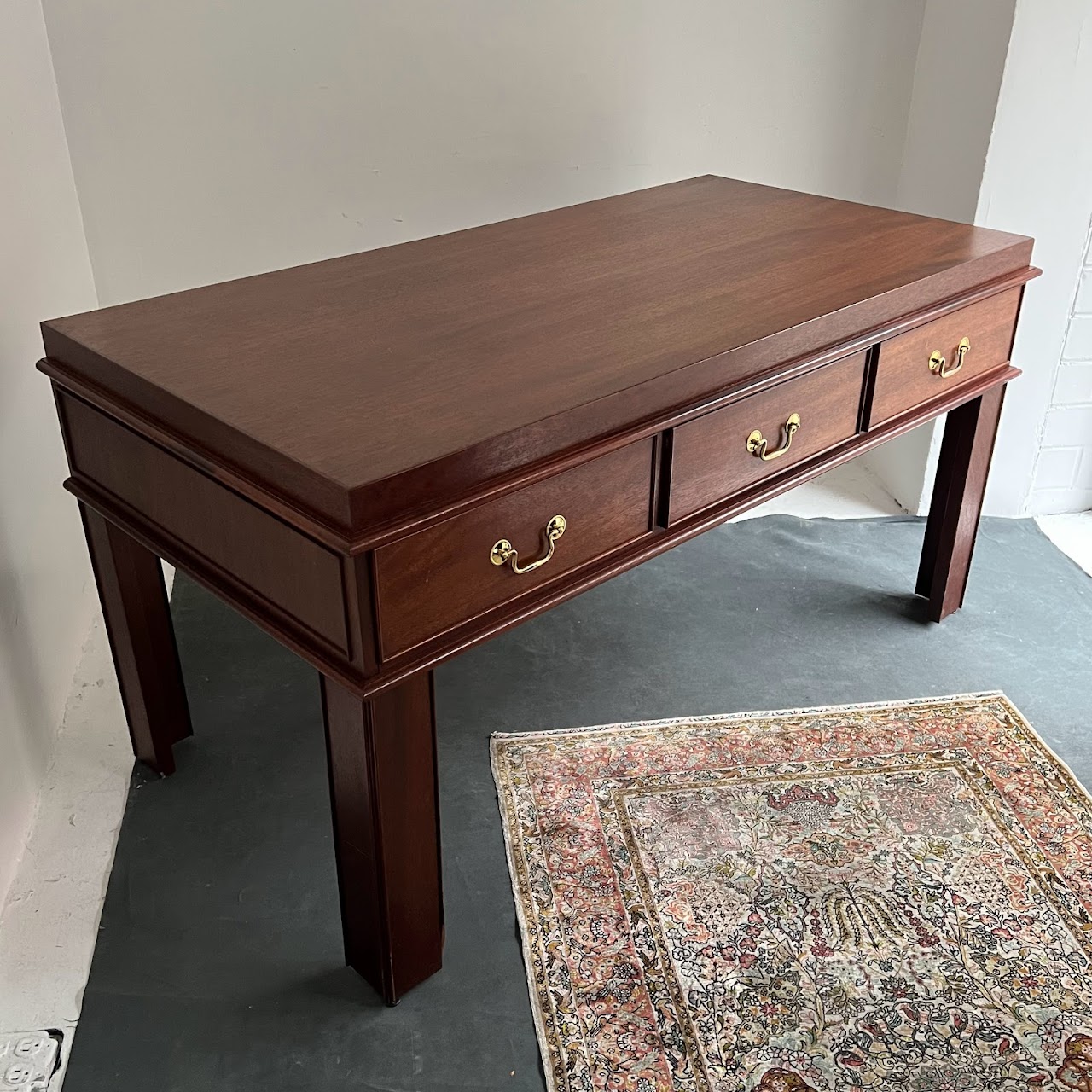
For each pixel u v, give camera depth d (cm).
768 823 184
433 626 129
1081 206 246
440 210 257
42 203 217
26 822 183
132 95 231
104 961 160
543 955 161
